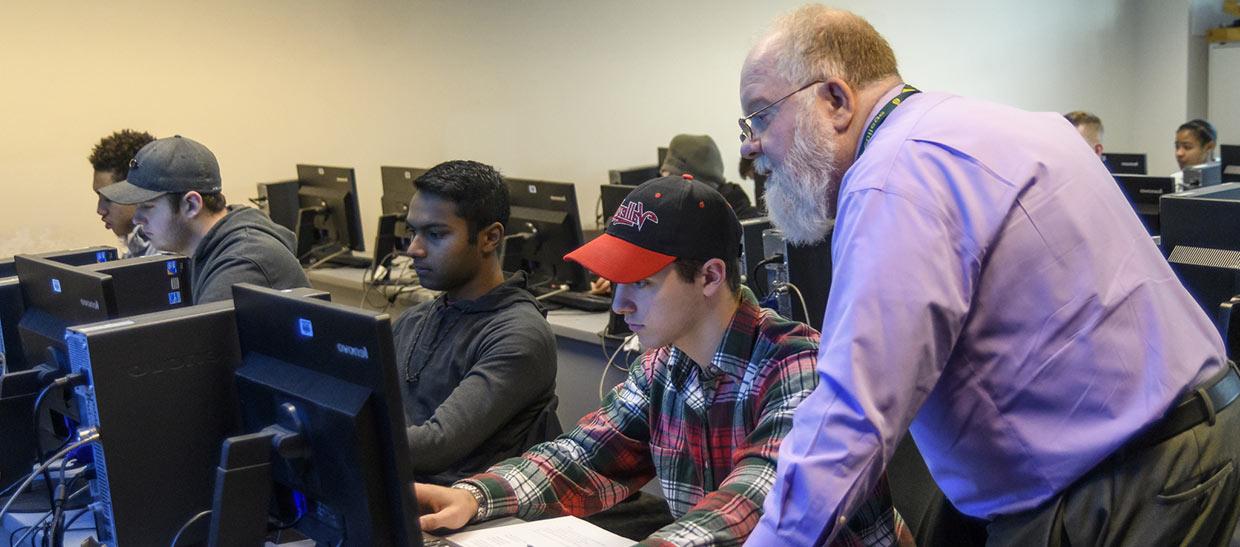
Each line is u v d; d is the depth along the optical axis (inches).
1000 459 49.8
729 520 52.7
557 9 258.5
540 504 65.9
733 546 52.4
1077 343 47.1
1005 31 347.3
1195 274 83.8
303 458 52.1
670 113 281.9
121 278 79.1
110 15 201.3
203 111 213.5
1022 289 47.1
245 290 56.5
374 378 47.9
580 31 262.8
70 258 88.4
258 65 219.1
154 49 206.7
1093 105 375.6
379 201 238.1
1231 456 49.0
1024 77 354.6
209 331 56.9
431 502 62.7
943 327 45.6
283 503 55.7
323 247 193.5
